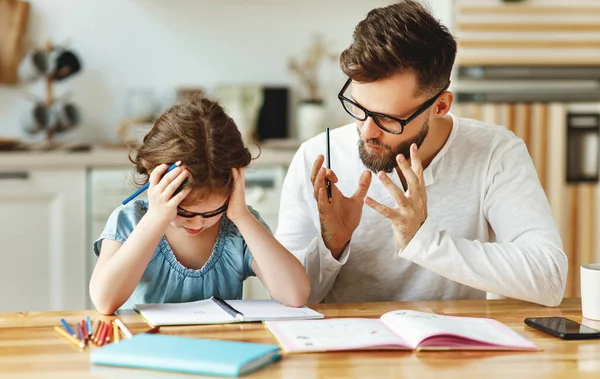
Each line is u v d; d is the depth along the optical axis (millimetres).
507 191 1657
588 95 3400
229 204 1457
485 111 3357
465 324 1290
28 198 3146
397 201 1421
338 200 1535
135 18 3672
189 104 1475
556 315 1439
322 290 1627
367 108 1476
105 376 1064
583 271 1415
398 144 1507
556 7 3355
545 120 3393
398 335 1250
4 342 1226
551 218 1611
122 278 1400
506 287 1463
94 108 3674
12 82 3555
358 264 1718
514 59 3357
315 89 3754
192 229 1461
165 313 1368
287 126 3760
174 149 1388
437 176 1692
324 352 1170
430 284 1714
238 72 3752
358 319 1328
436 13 3377
